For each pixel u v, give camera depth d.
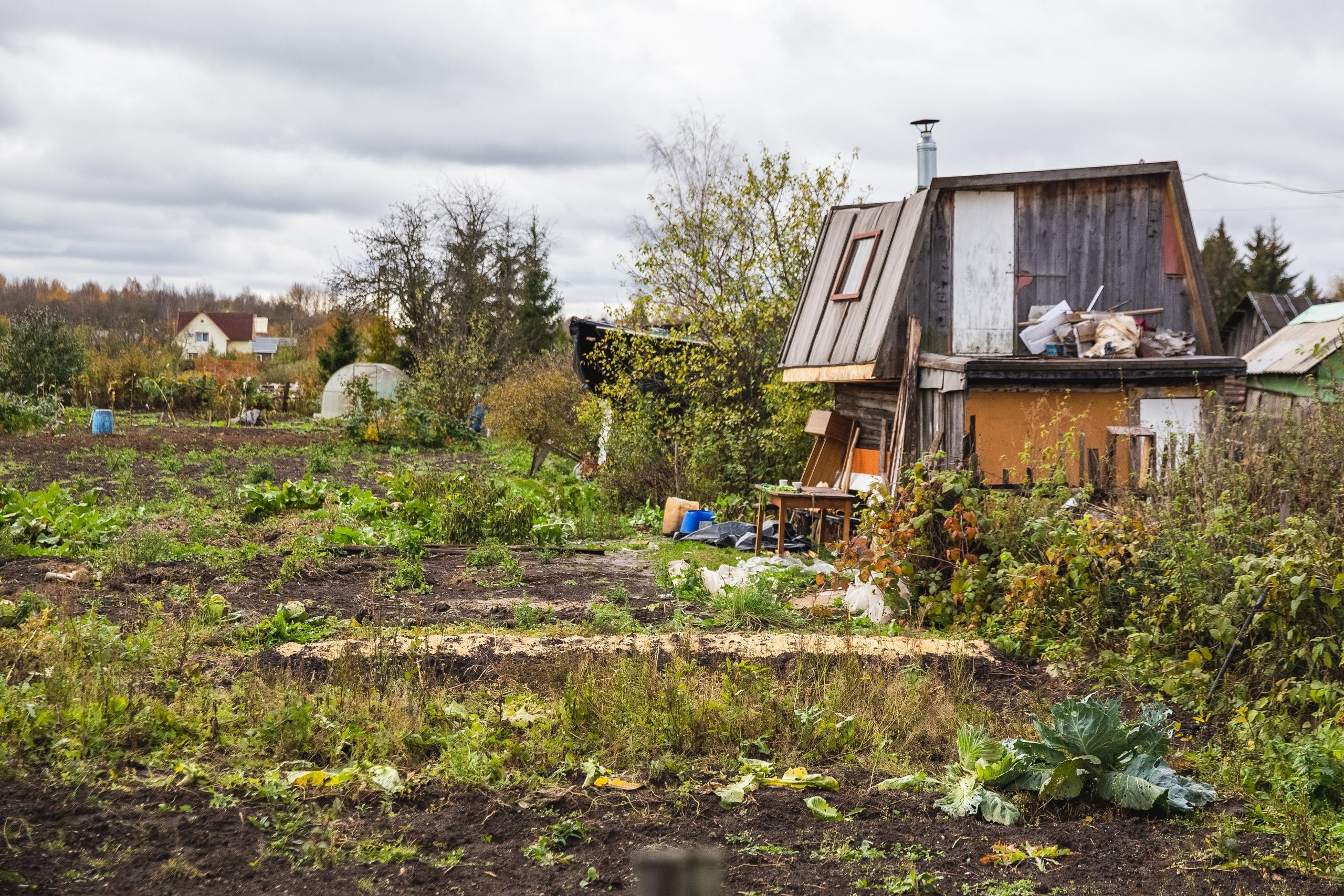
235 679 6.52
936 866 4.38
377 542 12.84
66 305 92.38
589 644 7.54
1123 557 8.08
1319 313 30.25
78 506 13.47
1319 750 5.29
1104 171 13.27
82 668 6.14
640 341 19.55
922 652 7.72
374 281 51.47
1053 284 13.45
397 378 45.47
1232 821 4.79
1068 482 12.03
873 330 13.77
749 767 5.45
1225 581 7.17
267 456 27.78
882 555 9.05
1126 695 6.92
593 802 4.95
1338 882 4.25
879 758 5.66
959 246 13.43
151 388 47.03
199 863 4.02
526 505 14.30
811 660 7.11
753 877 4.22
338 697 5.96
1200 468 8.64
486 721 5.91
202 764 5.01
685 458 18.53
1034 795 5.19
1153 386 12.20
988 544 8.98
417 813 4.73
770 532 14.80
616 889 4.03
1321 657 6.30
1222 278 58.28
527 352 52.03
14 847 3.97
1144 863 4.45
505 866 4.21
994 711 6.59
